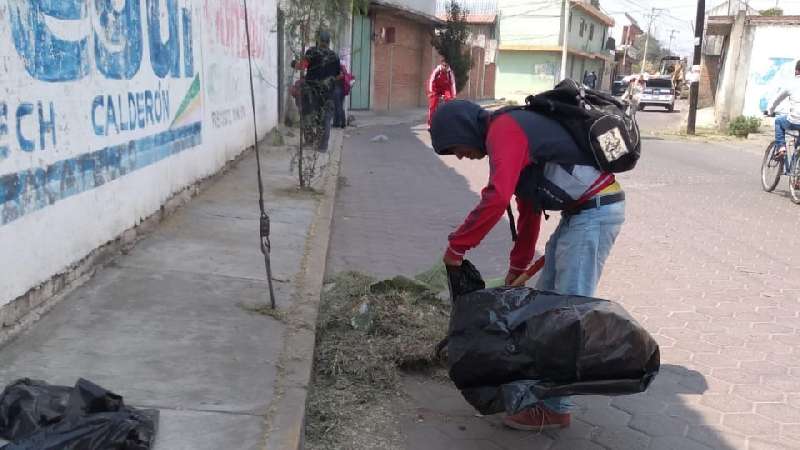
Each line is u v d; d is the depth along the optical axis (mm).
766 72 22172
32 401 2537
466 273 3107
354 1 10945
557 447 3221
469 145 2994
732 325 4836
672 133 21344
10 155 3402
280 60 14438
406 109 27312
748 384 3936
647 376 2861
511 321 2842
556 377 2812
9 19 3393
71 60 4078
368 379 3662
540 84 42938
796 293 5598
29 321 3572
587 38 50062
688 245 7043
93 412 2539
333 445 3094
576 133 2908
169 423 2762
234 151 9133
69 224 4066
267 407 2977
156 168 5715
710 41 33688
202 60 7230
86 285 4242
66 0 4004
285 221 6477
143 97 5371
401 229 7180
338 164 10617
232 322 3871
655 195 9891
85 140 4285
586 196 2992
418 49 28406
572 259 3068
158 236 5488
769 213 8930
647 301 5289
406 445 3156
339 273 5176
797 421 3543
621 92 46156
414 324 4145
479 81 37250
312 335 3809
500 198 2781
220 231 5820
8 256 3391
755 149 17562
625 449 3234
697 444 3297
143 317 3826
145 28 5395
